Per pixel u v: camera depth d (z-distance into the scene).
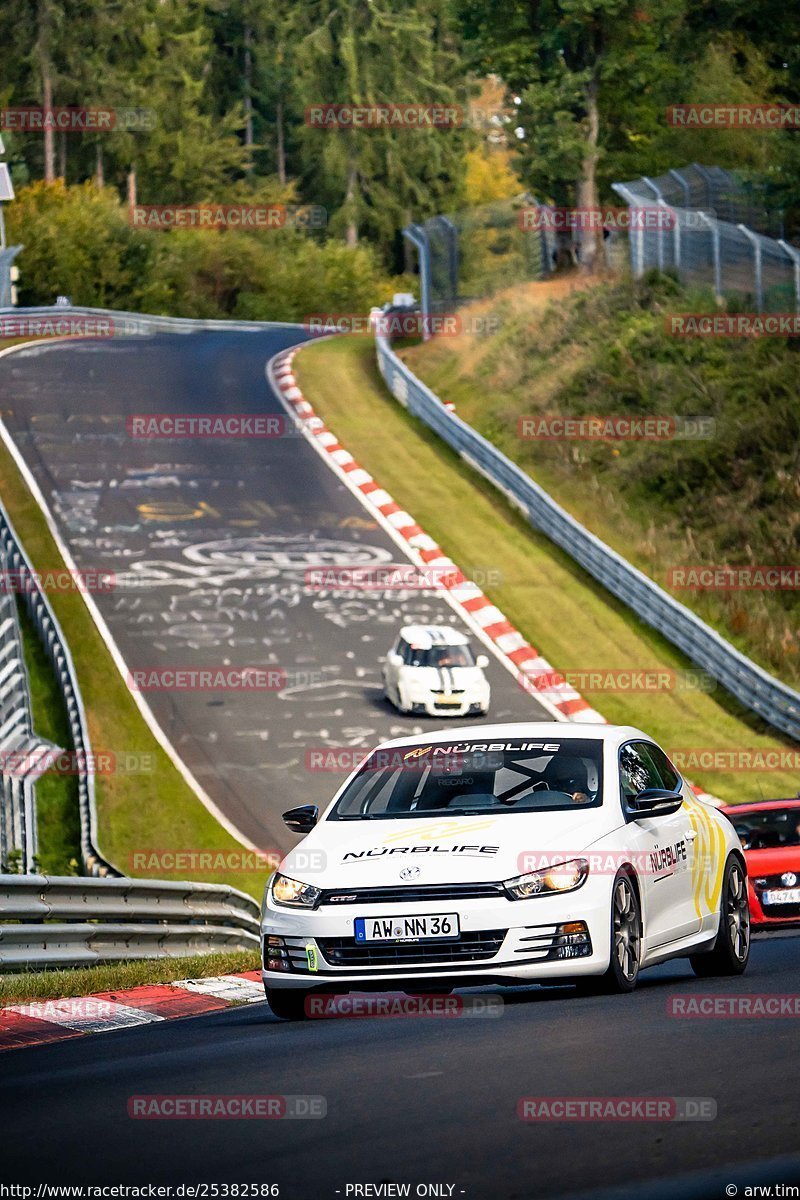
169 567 135.88
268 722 107.00
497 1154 19.11
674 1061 25.11
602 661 122.62
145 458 167.75
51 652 112.56
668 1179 17.55
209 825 91.88
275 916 34.03
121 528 145.38
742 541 142.62
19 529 143.75
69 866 81.31
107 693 110.56
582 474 160.38
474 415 181.12
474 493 158.75
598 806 35.59
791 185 185.88
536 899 32.78
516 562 141.62
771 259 169.38
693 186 190.25
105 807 93.88
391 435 177.62
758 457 150.88
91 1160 19.75
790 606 133.88
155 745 102.88
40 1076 27.08
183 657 117.44
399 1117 21.48
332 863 34.31
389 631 124.81
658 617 127.88
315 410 187.75
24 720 85.19
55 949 47.00
